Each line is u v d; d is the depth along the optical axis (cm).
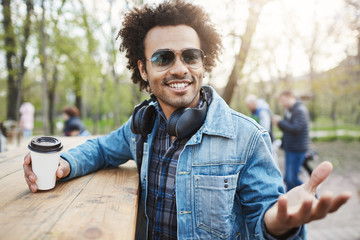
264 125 419
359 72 791
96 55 755
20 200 90
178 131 99
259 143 98
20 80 779
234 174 99
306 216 61
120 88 984
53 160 99
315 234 314
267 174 95
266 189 91
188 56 105
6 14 614
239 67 322
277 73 1190
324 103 2653
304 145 389
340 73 812
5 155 166
